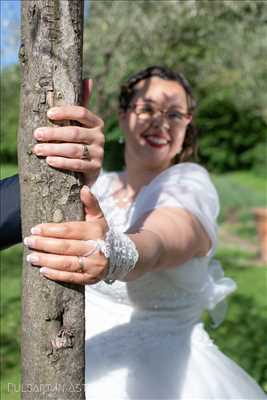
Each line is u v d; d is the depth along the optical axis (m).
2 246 1.96
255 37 5.96
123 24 5.29
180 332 2.08
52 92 1.38
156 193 2.03
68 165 1.38
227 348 4.15
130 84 2.33
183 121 2.29
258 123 14.75
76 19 1.40
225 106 14.18
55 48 1.38
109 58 5.24
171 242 1.80
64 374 1.43
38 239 1.36
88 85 1.58
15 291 5.19
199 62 5.94
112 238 1.44
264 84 7.03
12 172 5.00
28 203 1.40
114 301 2.08
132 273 1.61
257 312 5.11
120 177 2.40
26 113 1.40
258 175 14.16
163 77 2.30
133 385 1.91
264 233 7.66
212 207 2.06
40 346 1.41
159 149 2.25
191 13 5.21
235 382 2.04
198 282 2.07
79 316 1.44
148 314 2.06
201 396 1.92
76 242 1.37
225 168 15.08
